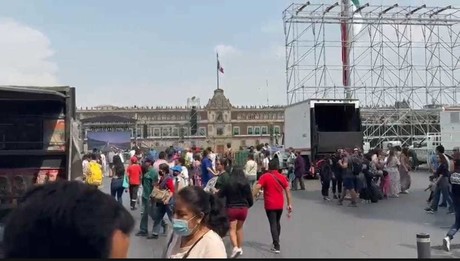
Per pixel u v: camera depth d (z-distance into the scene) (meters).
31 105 9.95
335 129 31.41
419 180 30.00
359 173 18.73
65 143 9.84
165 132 100.56
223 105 103.75
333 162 20.86
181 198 4.32
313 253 10.20
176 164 14.89
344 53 47.09
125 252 1.61
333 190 21.06
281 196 10.58
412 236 12.02
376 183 20.61
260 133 104.88
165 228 12.65
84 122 71.56
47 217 1.45
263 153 24.42
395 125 48.44
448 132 37.78
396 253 10.01
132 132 74.38
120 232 1.57
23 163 9.65
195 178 20.34
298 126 31.58
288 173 27.73
